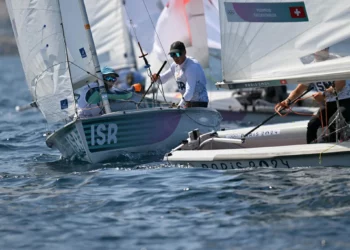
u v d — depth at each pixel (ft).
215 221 75.05
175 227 73.97
